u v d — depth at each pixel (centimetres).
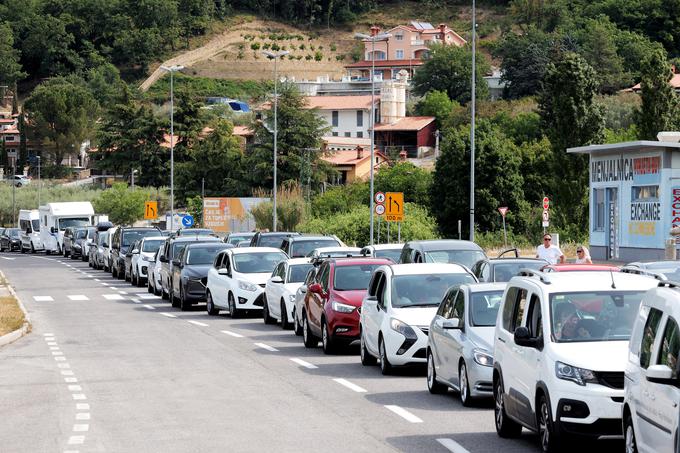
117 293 11106
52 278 13825
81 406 3869
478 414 3631
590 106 15225
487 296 3956
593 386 2739
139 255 12188
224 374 4781
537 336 2991
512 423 3169
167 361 5328
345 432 3275
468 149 18375
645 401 2338
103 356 5609
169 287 9494
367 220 15562
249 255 8262
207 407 3809
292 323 7138
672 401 2166
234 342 6256
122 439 3173
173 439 3164
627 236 11838
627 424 2506
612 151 12112
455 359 3869
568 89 15238
